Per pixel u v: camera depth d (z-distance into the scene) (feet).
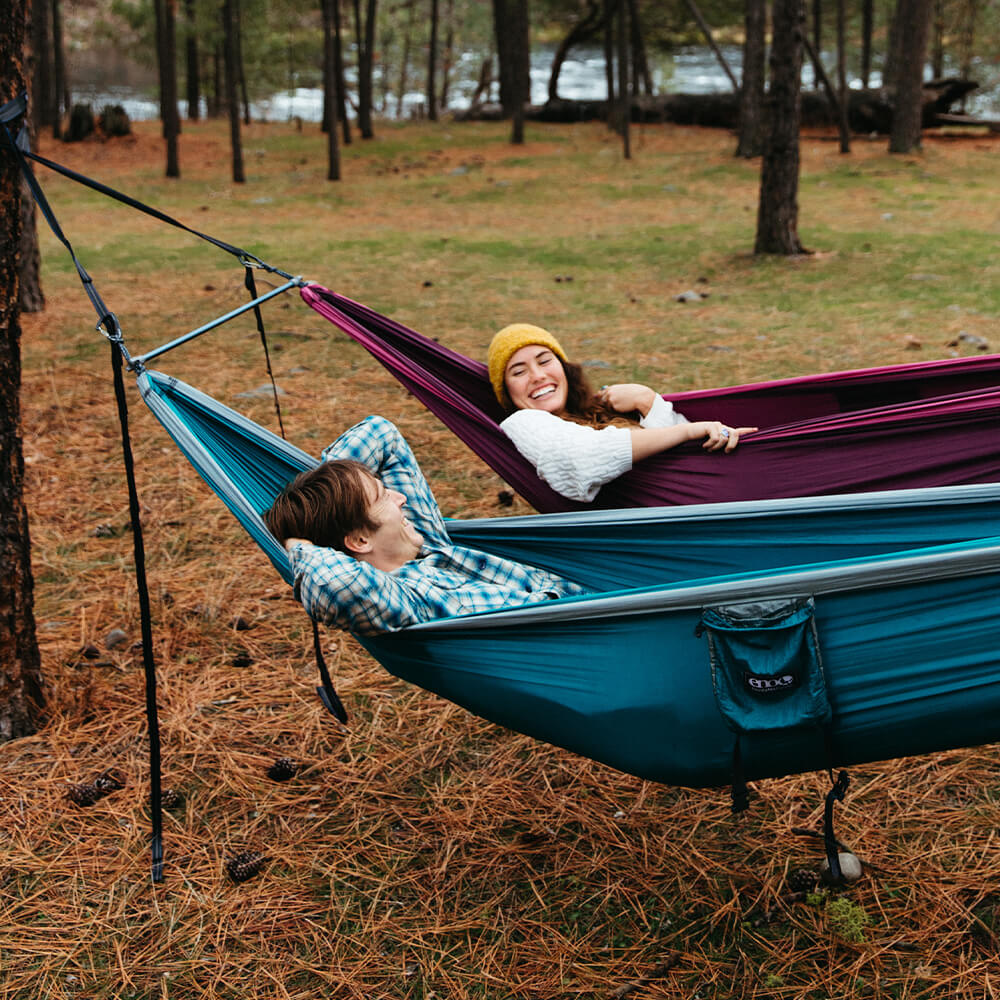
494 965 8.53
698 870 9.45
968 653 7.41
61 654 13.05
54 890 9.45
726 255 37.52
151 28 77.97
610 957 8.56
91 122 70.33
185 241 42.55
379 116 104.83
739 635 7.48
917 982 8.11
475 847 9.91
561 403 12.08
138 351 26.00
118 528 16.66
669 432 10.93
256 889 9.41
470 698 8.41
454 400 11.48
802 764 7.95
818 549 9.43
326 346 26.91
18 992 8.37
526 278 35.01
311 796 10.66
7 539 11.27
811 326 27.25
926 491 8.90
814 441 10.93
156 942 8.85
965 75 104.01
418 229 45.47
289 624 13.93
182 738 11.55
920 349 24.36
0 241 10.64
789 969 8.33
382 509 9.57
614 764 8.30
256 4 77.25
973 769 10.59
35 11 70.64
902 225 41.47
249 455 10.53
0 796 10.64
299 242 42.09
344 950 8.73
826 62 122.21
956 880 9.11
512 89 76.79
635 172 58.65
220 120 86.43
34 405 21.99
